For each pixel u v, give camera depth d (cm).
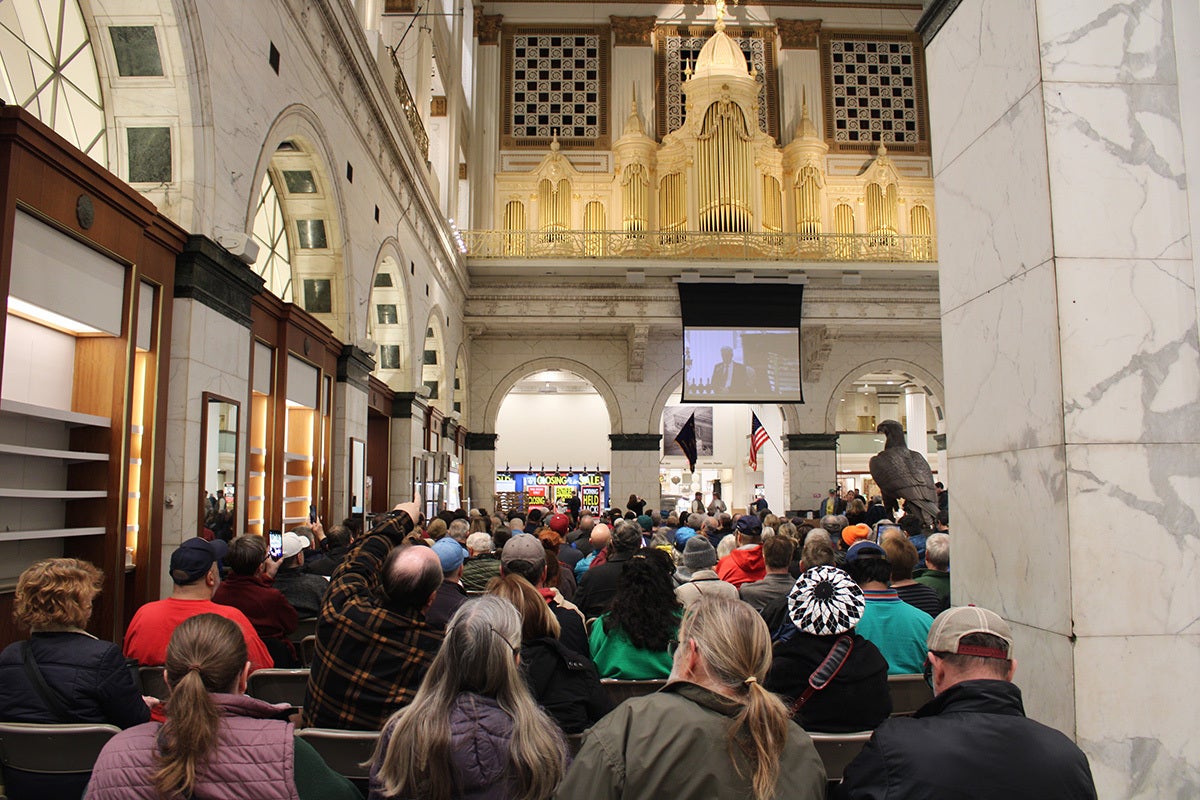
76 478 523
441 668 204
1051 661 311
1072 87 326
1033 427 327
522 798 196
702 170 1998
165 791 188
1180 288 320
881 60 2244
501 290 1966
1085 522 303
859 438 2947
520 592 297
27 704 254
